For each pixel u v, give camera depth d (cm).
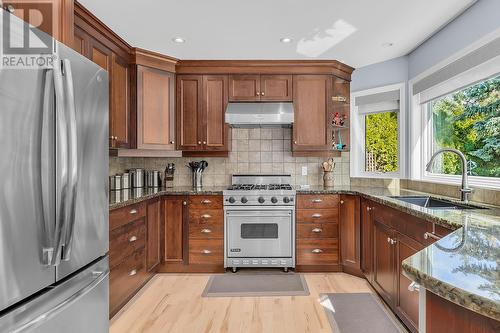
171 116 358
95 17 255
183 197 343
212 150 365
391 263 243
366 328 227
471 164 267
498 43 219
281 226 342
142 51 329
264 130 400
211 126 365
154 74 344
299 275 336
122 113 313
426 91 316
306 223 342
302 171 399
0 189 104
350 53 338
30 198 115
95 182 162
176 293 290
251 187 369
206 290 297
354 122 393
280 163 399
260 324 234
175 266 344
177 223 343
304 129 367
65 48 135
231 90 365
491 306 61
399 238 227
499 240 113
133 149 331
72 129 130
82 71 149
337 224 341
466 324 73
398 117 357
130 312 253
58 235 125
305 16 256
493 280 73
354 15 254
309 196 342
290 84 365
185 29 279
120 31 284
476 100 262
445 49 277
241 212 342
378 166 383
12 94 109
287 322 237
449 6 243
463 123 278
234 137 400
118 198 271
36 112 118
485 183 242
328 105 366
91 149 158
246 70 364
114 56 296
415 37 299
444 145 304
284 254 343
